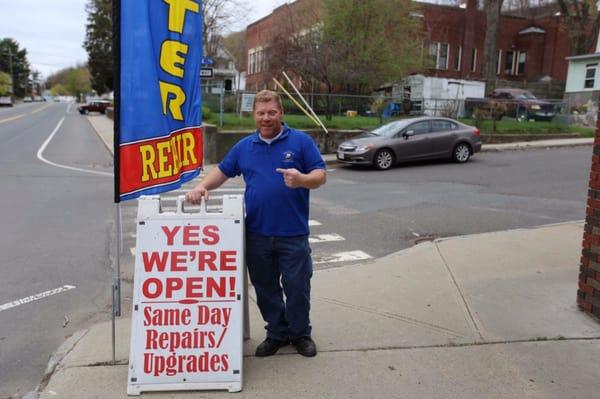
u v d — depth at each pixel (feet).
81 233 24.68
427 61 104.42
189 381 10.65
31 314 15.47
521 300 15.33
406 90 90.58
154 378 10.61
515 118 81.35
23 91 427.33
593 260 13.99
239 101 67.51
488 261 19.16
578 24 96.58
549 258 19.45
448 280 17.17
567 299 15.33
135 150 10.96
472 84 93.71
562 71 129.39
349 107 72.54
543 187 38.01
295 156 11.26
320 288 16.62
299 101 73.00
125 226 26.07
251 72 143.95
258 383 10.93
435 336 13.04
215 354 10.71
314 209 30.37
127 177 10.93
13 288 17.51
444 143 51.39
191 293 10.75
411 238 24.07
